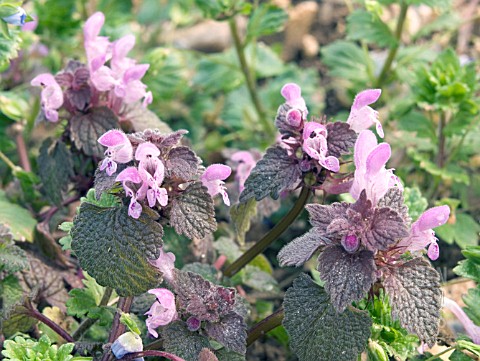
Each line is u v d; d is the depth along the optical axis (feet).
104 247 0.49
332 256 0.46
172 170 0.48
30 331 0.61
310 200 0.61
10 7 0.59
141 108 0.64
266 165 0.51
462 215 0.77
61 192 0.64
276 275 0.83
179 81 0.87
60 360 0.47
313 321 0.48
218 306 0.49
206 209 0.48
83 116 0.61
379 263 0.47
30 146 0.88
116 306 0.57
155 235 0.48
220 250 0.66
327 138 0.51
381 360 0.51
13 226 0.65
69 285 0.66
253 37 0.87
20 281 0.61
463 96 0.75
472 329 0.52
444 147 0.81
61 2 0.89
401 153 0.86
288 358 0.74
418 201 0.62
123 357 0.48
